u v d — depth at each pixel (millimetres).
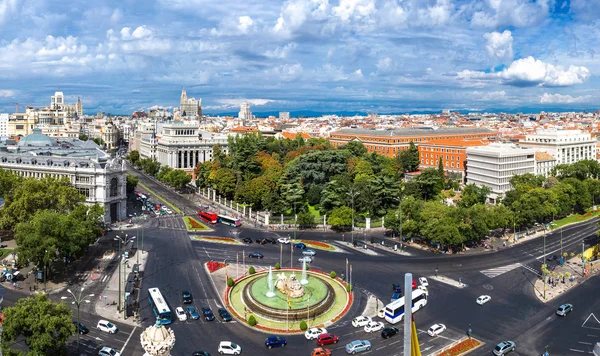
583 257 187125
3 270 173875
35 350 102812
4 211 198500
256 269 182500
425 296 150625
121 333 130500
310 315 142000
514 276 176875
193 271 180000
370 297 156750
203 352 119250
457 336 130750
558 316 143500
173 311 145125
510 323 138875
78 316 129750
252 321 136625
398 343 126438
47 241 156750
